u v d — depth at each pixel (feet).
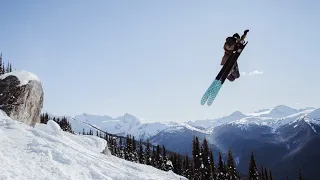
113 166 46.75
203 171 203.21
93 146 75.56
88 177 36.96
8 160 32.53
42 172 32.35
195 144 216.74
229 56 26.63
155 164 259.39
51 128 70.38
